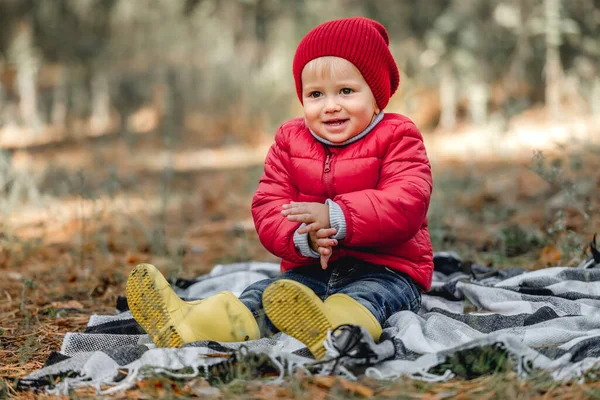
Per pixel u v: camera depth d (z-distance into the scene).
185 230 5.88
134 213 6.78
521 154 7.95
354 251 2.81
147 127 12.73
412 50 11.02
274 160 2.94
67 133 12.68
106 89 13.45
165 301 2.50
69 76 13.66
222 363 2.30
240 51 12.90
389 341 2.39
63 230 5.78
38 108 13.38
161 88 13.08
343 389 2.14
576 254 3.64
